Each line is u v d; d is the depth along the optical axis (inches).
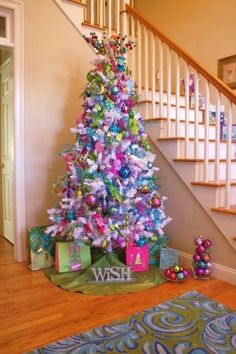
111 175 94.5
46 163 118.3
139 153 100.4
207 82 99.2
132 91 102.0
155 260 112.1
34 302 83.7
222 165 110.7
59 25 118.9
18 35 109.7
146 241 105.8
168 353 62.0
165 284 96.2
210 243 99.2
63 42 120.0
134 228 99.6
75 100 123.6
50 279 98.4
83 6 123.8
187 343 65.2
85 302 84.0
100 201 96.0
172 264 107.4
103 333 69.0
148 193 100.4
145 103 122.0
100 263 101.7
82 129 96.9
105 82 97.0
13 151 119.0
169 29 180.2
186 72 106.7
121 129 98.2
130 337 67.4
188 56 104.5
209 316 76.0
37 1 113.5
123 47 102.1
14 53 110.0
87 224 94.8
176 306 81.3
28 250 112.9
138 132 101.6
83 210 97.7
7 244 138.2
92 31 123.9
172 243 116.5
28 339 66.7
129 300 85.2
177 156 109.0
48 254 109.2
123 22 133.3
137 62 131.3
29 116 113.8
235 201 105.0
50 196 119.8
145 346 64.2
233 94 91.0
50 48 117.1
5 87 136.5
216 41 154.2
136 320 74.4
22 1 109.9
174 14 176.9
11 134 129.6
